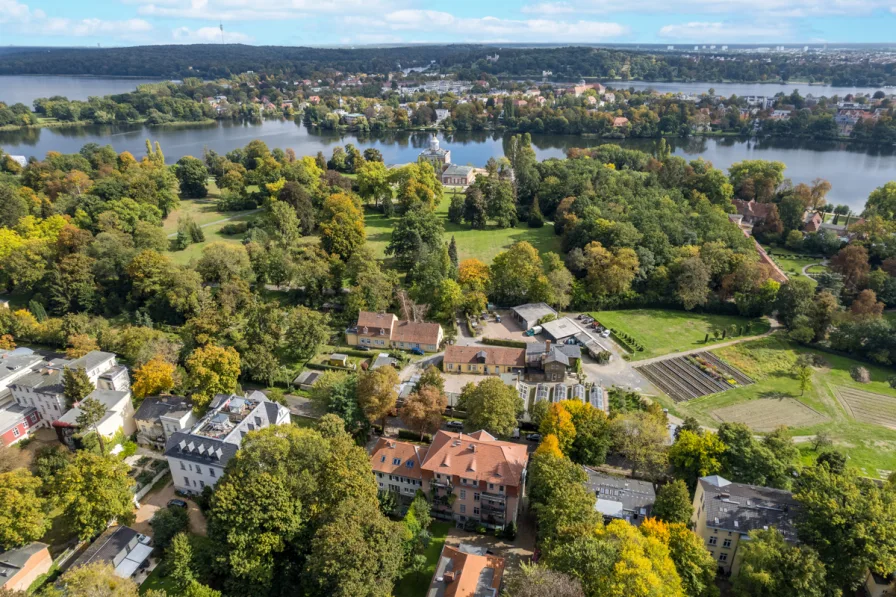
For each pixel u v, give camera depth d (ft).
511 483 338.13
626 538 273.95
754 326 615.16
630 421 395.96
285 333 540.93
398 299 620.08
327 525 291.38
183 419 418.31
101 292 645.51
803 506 307.37
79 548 342.03
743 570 279.69
